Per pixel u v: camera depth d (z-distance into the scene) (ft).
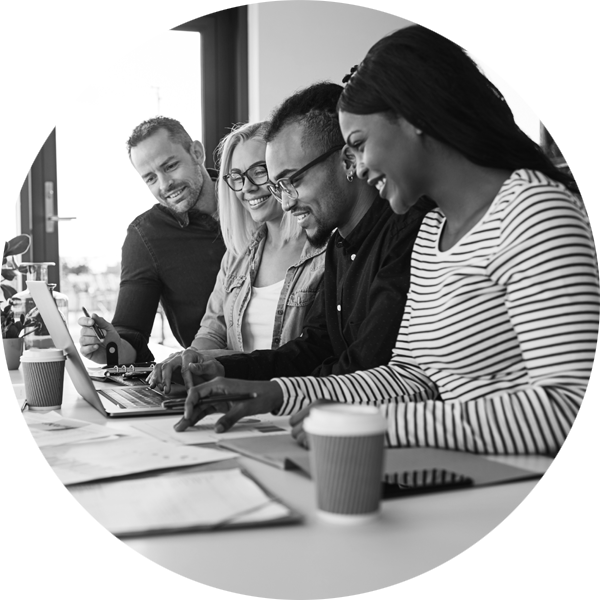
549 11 13.94
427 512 2.47
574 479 2.84
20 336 7.44
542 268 3.22
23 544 2.19
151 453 3.16
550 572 1.98
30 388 4.66
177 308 9.95
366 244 5.34
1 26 11.66
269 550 2.14
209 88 12.79
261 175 7.38
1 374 6.86
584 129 9.42
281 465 2.99
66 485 2.71
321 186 5.55
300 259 7.18
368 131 3.76
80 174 12.19
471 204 3.77
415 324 3.95
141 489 2.64
